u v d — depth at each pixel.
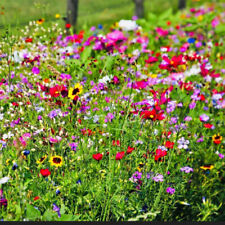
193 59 6.20
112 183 3.83
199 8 17.48
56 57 6.45
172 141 4.63
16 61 5.80
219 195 5.02
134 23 3.95
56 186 3.94
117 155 3.82
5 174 3.85
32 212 3.42
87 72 6.07
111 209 3.98
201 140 5.16
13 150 4.07
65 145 4.29
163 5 20.69
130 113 4.47
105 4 17.52
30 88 5.10
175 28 11.38
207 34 9.85
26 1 11.69
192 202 4.64
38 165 4.09
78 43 7.44
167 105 5.13
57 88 4.55
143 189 4.09
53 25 7.29
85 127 4.52
